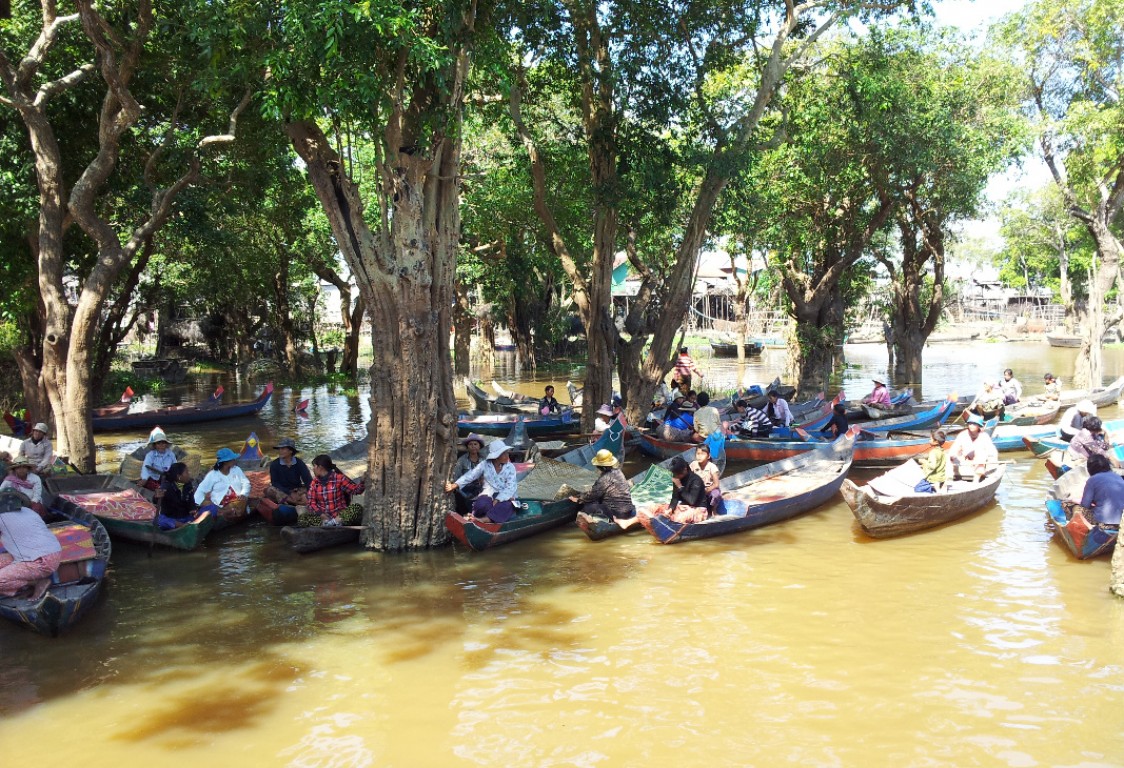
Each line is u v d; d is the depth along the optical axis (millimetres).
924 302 46938
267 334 47938
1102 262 26562
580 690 7168
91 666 7828
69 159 17547
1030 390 30734
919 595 9242
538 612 8977
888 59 22266
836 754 6113
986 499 12938
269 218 27453
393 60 10367
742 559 10719
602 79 17734
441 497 11422
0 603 8477
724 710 6777
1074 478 11469
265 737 6523
